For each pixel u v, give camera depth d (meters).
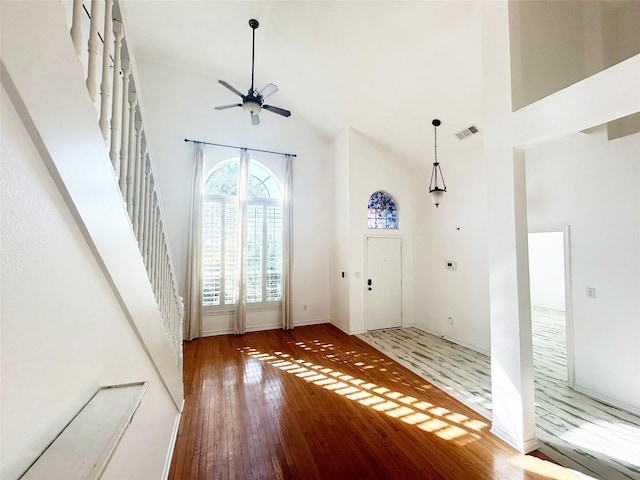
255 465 1.97
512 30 2.24
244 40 4.08
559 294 7.43
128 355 1.21
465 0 2.67
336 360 3.90
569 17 2.56
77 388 0.82
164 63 4.80
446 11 2.83
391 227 5.64
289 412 2.62
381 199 5.64
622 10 2.81
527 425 2.13
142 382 1.05
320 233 5.91
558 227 3.26
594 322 2.96
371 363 3.80
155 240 1.75
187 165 4.96
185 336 4.71
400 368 3.64
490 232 2.35
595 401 2.87
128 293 1.16
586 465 1.99
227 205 5.22
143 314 1.35
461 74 3.36
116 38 1.12
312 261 5.83
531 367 2.16
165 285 2.04
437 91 3.74
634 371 2.68
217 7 3.55
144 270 1.35
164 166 4.81
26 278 0.61
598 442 2.23
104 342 0.99
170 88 4.89
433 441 2.23
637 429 2.40
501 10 2.29
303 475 1.90
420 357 4.03
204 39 4.16
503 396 2.25
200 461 2.00
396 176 5.66
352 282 5.22
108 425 0.79
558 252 7.45
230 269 5.19
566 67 2.52
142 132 1.45
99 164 0.92
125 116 1.20
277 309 5.52
